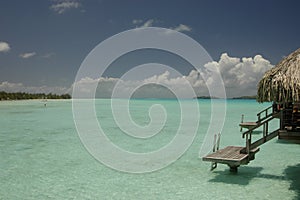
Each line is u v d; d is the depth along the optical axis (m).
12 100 98.94
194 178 9.42
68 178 9.66
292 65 7.22
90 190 8.43
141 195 7.94
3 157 12.91
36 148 15.12
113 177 9.74
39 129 23.39
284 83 6.95
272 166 10.80
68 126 25.52
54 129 23.41
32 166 11.27
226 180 9.09
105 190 8.41
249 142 8.82
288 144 15.77
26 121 30.20
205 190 8.21
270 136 8.54
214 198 7.59
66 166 11.28
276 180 9.01
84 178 9.66
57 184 9.02
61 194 8.12
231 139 18.17
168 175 9.88
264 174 9.70
